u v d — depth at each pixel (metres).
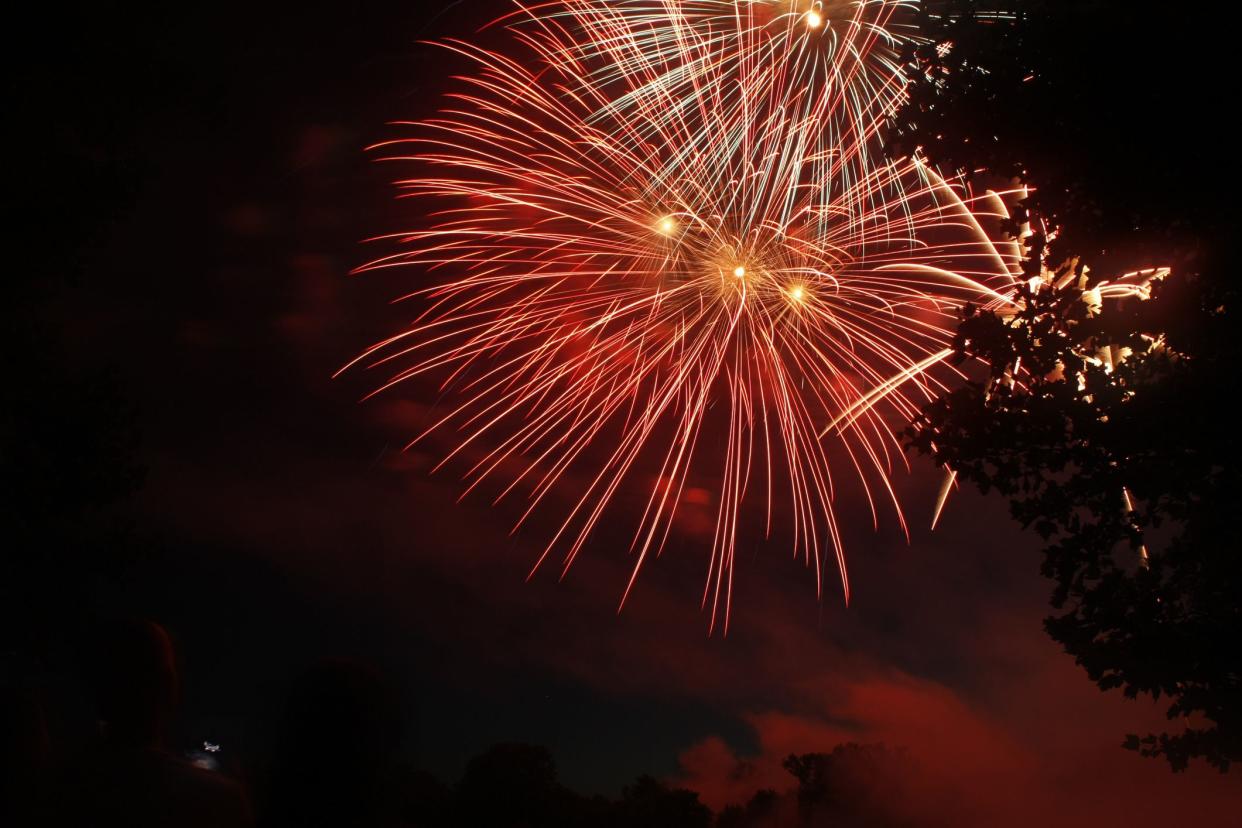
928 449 6.14
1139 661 5.72
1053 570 5.87
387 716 2.87
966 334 6.01
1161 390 5.49
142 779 3.04
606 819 17.70
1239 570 5.52
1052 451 5.86
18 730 3.24
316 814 2.76
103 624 3.30
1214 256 5.42
